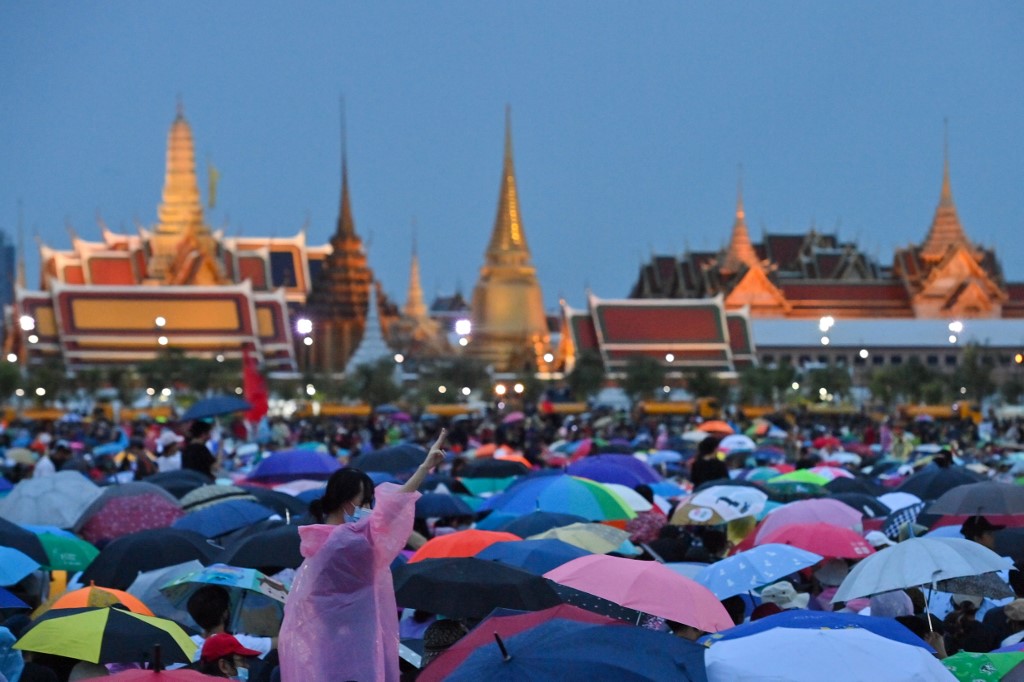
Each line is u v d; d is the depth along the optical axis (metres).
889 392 162.88
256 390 47.31
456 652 15.23
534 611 16.06
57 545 25.17
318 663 14.32
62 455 45.53
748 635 15.57
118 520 27.52
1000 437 88.19
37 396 159.25
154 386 158.50
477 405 163.62
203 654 16.11
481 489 38.75
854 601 22.70
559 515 25.47
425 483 33.00
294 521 22.09
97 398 161.38
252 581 19.70
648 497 32.38
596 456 36.16
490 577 17.52
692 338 197.75
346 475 15.61
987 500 23.61
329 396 162.00
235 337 189.50
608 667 13.00
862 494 29.34
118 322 188.38
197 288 191.00
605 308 198.00
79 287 188.88
